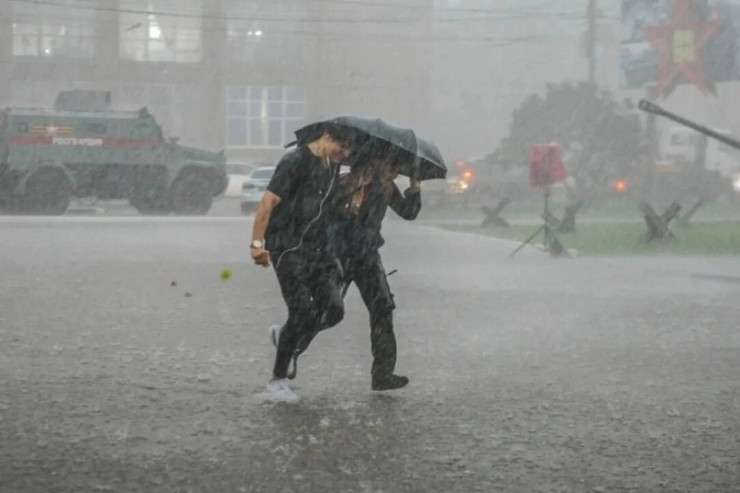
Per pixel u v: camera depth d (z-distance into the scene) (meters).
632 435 7.44
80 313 12.98
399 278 17.67
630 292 15.95
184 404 8.11
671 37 53.09
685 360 10.34
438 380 9.22
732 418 7.98
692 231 28.66
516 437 7.32
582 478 6.40
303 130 8.00
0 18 69.31
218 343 10.93
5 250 22.41
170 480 6.18
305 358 10.19
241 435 7.21
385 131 7.88
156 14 71.06
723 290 16.31
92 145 39.84
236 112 72.62
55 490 5.97
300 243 7.96
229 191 56.41
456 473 6.44
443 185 48.25
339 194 8.00
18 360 9.86
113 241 25.34
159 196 40.38
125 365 9.67
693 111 61.03
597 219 35.97
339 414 7.86
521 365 9.98
